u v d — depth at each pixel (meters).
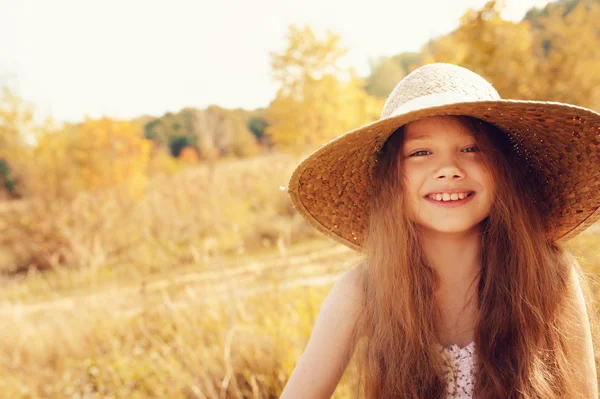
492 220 1.25
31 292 6.82
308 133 11.73
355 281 1.31
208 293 3.87
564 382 1.21
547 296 1.23
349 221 1.45
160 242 8.32
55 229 9.33
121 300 4.90
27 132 11.89
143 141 14.13
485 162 1.16
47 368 4.03
